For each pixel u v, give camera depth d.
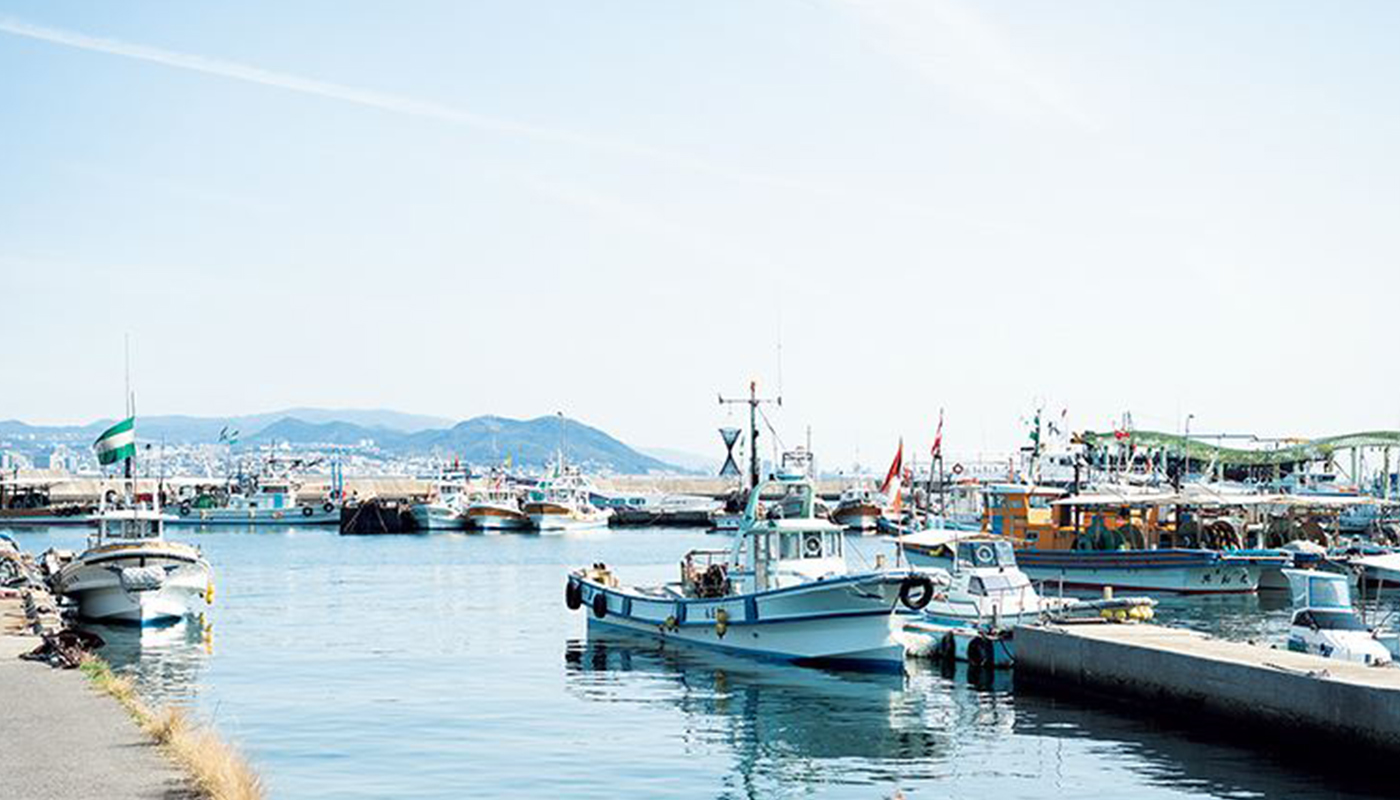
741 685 36.22
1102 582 63.19
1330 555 61.09
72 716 22.02
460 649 44.44
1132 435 90.88
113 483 169.50
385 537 141.75
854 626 38.41
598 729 29.53
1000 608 42.69
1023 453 94.12
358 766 25.19
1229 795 23.61
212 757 18.16
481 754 26.48
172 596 48.03
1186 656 30.16
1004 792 23.84
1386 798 23.38
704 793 23.52
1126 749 27.55
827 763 26.16
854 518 130.88
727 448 46.06
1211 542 66.44
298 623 53.12
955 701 33.72
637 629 48.09
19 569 60.00
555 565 94.88
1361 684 25.20
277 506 166.00
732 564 45.25
